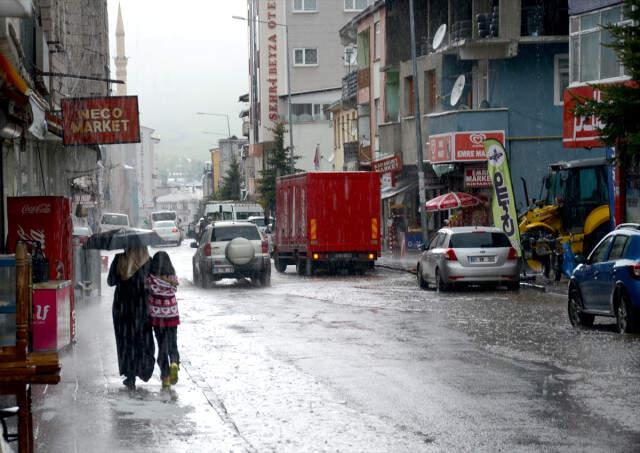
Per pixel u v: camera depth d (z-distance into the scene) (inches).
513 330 813.9
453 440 414.0
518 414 464.8
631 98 920.9
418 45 2218.3
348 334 805.9
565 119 1418.6
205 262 1416.1
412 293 1239.5
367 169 2787.9
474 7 1902.1
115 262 566.6
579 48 1418.6
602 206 1369.3
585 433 422.0
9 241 764.0
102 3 1904.5
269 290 1349.7
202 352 710.5
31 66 1008.2
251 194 5221.5
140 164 6904.5
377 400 508.7
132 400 521.3
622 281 762.2
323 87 4692.4
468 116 1872.5
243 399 519.8
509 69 1882.4
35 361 348.2
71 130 1041.5
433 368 612.7
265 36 4672.7
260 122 4790.8
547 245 1342.3
